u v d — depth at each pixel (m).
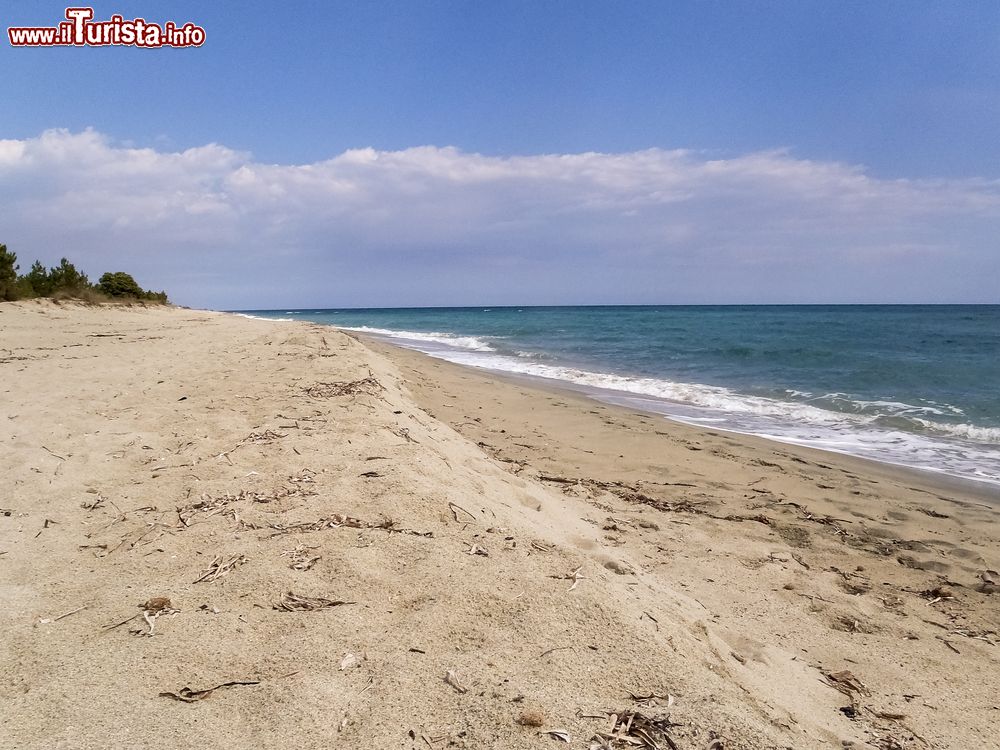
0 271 15.84
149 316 18.77
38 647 1.98
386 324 46.97
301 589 2.39
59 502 3.22
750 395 11.39
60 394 5.74
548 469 5.76
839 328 32.69
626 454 6.46
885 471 6.43
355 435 4.48
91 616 2.18
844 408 10.04
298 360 8.45
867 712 2.41
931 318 47.69
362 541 2.79
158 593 2.35
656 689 1.93
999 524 4.77
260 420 4.90
